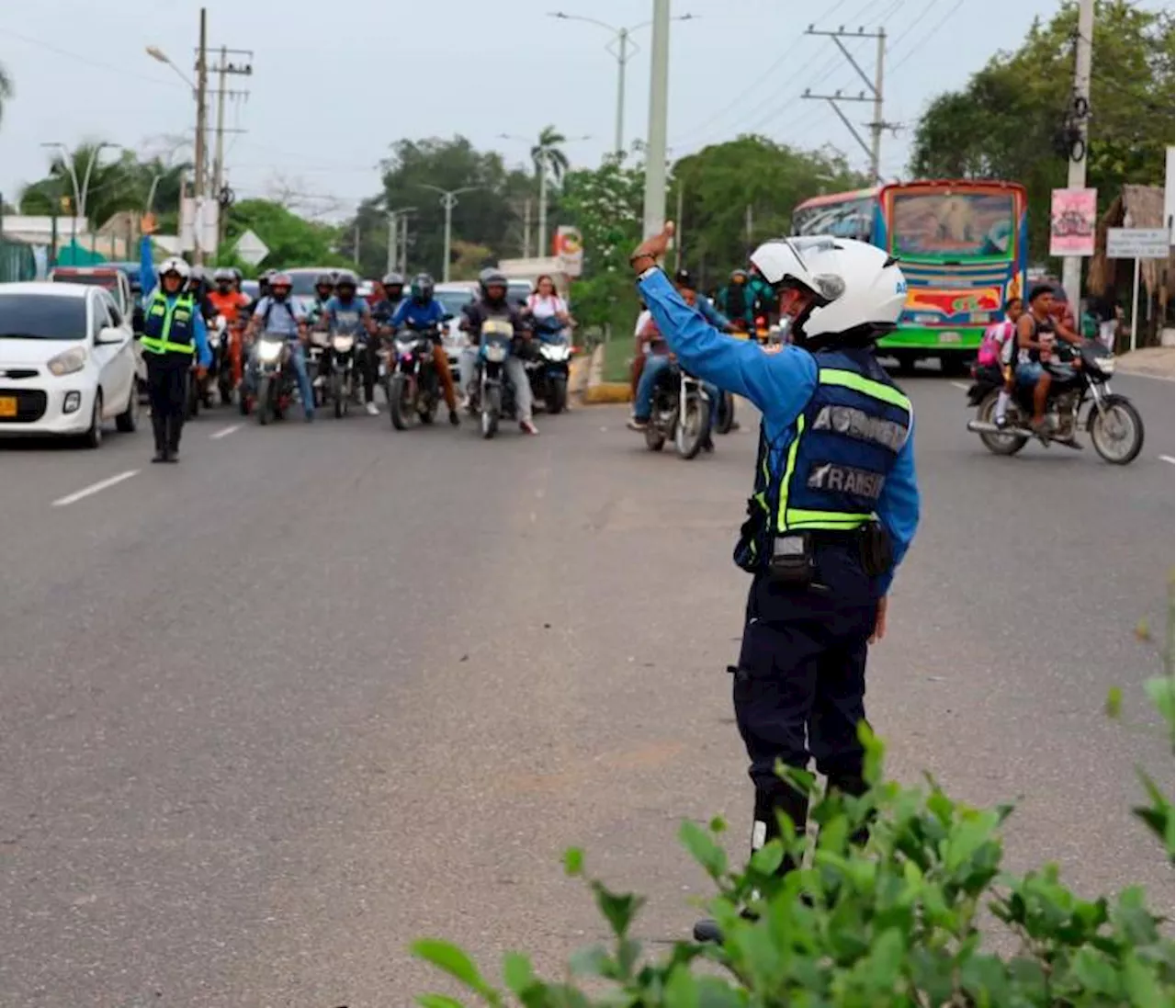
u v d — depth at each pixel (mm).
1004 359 24641
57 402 25828
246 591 14398
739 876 3635
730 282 34156
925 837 3391
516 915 7164
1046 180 80812
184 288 24125
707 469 23766
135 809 8578
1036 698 10773
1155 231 58688
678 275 23750
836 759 6676
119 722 10227
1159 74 79562
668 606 13805
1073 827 8250
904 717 10312
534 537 17500
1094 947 3299
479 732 9992
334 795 8805
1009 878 3473
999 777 9062
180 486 21500
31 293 27672
